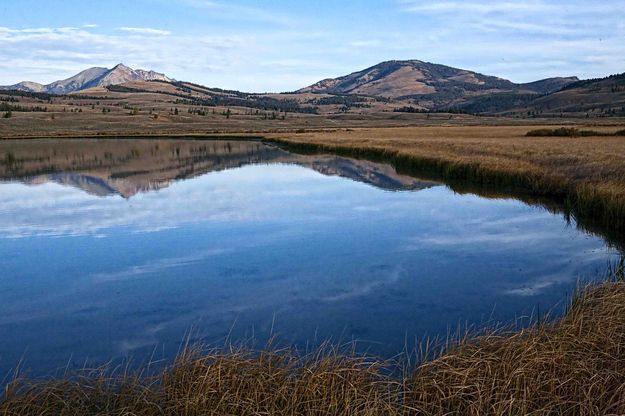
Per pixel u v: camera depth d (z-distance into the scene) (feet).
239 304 35.14
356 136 252.01
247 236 54.08
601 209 56.49
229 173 116.78
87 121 509.35
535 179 79.05
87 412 18.16
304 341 28.89
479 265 42.96
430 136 231.09
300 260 45.37
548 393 18.57
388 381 19.85
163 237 54.03
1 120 466.29
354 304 34.55
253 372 19.65
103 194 85.10
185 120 580.71
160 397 18.90
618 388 18.30
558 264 42.73
